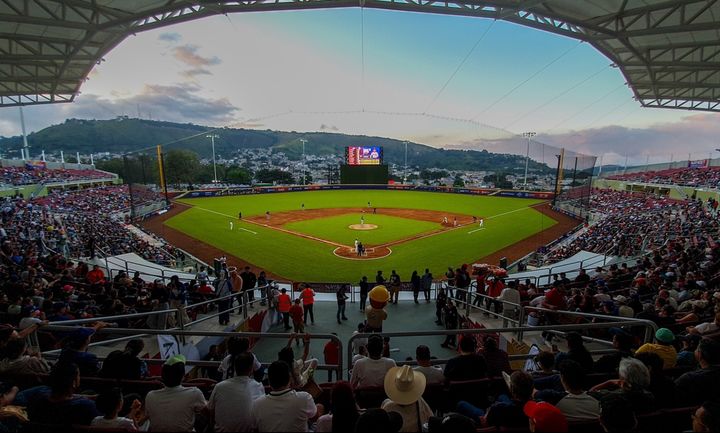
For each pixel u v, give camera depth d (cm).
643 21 1698
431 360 574
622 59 2208
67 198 5056
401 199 6488
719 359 424
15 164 6594
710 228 2233
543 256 2606
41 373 466
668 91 2859
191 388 385
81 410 359
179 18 1747
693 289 1007
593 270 1814
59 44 2059
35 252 1659
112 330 532
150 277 1819
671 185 5378
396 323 1327
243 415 370
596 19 1562
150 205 5184
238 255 2739
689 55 2125
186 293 1188
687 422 372
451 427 291
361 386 448
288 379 357
